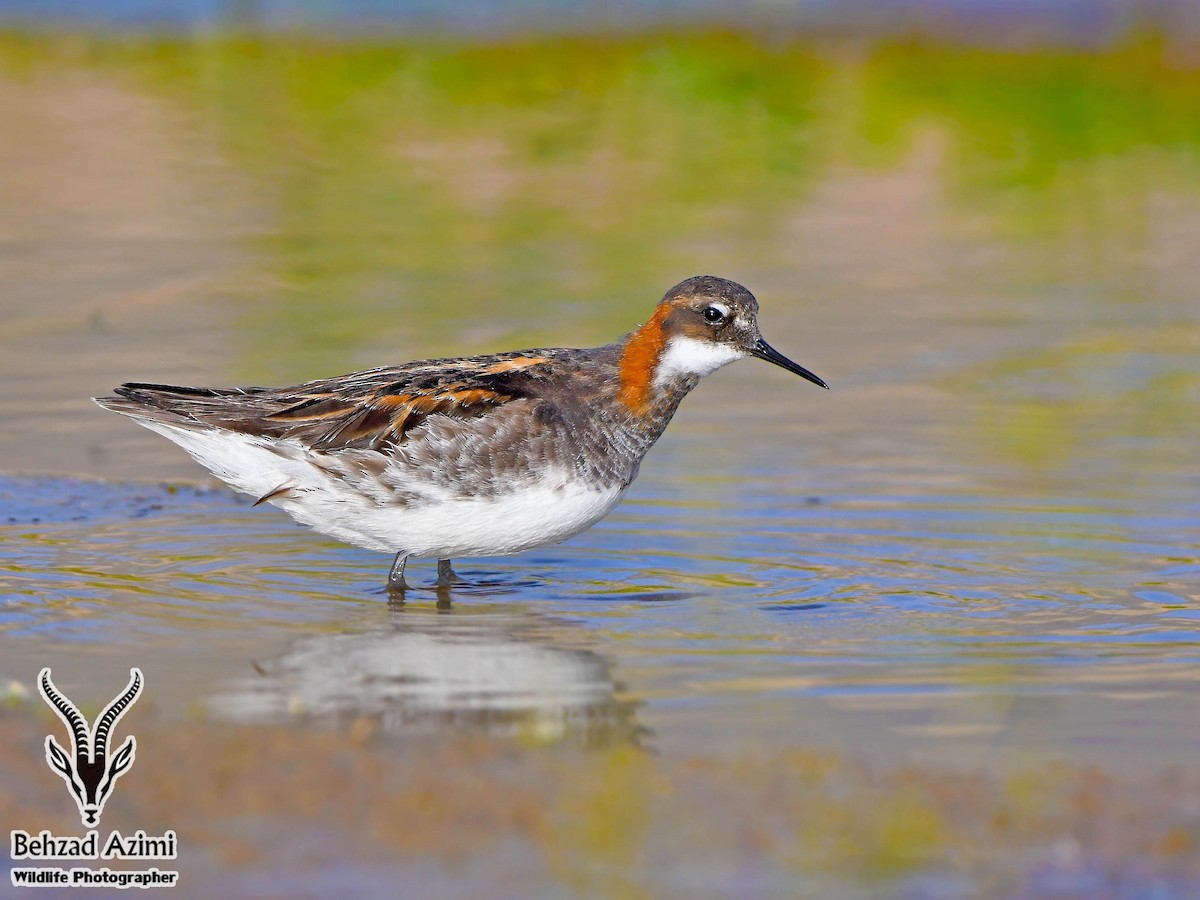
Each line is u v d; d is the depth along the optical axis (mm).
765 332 20953
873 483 15328
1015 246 25641
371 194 27969
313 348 19609
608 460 12719
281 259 23922
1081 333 21016
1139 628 11359
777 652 10867
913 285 23344
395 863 7605
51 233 25047
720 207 27734
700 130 32906
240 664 10531
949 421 17469
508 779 8469
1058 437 16812
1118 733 9242
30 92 33781
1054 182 29844
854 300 22547
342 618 11750
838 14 40875
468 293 22281
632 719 9461
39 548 13391
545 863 7617
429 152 30969
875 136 32594
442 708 9633
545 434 12328
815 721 9438
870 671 10430
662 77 36125
